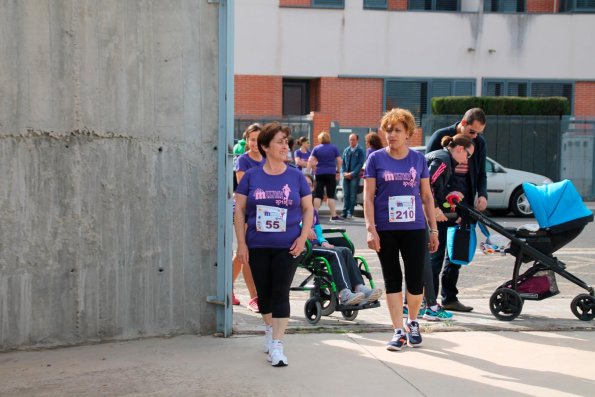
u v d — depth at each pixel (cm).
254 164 765
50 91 595
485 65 2462
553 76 2480
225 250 642
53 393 508
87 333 616
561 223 725
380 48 2436
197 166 638
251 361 580
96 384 526
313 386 525
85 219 609
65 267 606
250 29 2392
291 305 798
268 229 566
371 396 507
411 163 612
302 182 579
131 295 626
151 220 628
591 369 573
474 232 741
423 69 2448
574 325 707
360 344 633
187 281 642
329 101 2430
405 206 605
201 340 633
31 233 596
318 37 2419
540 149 2111
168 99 627
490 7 2528
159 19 620
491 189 1722
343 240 767
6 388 517
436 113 2136
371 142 959
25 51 587
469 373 559
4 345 596
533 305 813
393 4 2481
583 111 2497
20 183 591
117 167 616
